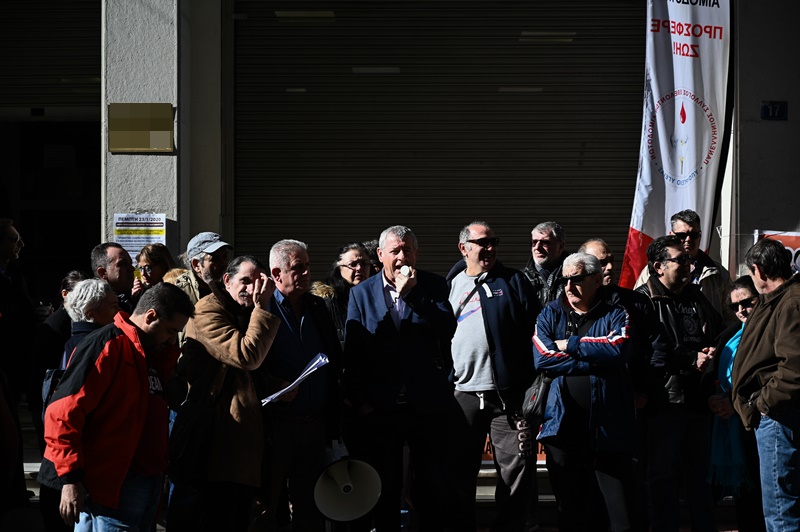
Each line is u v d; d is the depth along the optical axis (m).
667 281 6.07
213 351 4.75
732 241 8.11
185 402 4.78
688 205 7.71
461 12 8.49
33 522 6.73
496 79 8.51
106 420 4.33
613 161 8.52
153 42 7.91
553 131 8.52
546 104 8.52
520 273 5.86
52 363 5.68
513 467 5.57
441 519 5.35
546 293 6.40
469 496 5.60
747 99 8.11
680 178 7.71
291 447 5.18
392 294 5.43
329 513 4.99
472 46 8.49
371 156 8.52
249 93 8.52
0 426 5.16
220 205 8.40
